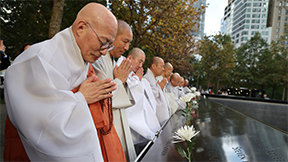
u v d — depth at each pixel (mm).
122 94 1577
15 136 916
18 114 772
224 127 2326
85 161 879
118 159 1273
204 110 4082
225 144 1556
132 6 5977
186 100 2162
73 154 849
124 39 1598
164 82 3035
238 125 2547
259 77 27516
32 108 773
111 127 1267
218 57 25859
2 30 8398
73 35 969
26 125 771
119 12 6508
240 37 42094
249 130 2260
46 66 831
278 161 1246
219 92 26953
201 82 34844
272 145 1657
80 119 872
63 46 938
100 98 999
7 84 798
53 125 777
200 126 2275
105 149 1196
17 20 8633
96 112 1038
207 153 1290
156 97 2893
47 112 780
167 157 1171
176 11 6719
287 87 25953
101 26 919
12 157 913
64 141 808
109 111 1261
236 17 45688
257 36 28453
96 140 925
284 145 1683
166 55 9164
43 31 8406
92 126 913
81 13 956
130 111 2006
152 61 3025
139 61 2250
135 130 1938
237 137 1852
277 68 26094
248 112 10000
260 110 10781
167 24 6973
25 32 8477
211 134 1890
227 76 27562
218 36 25375
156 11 6324
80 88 979
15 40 8383
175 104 3418
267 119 8008
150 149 1304
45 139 785
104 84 1000
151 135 2008
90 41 937
